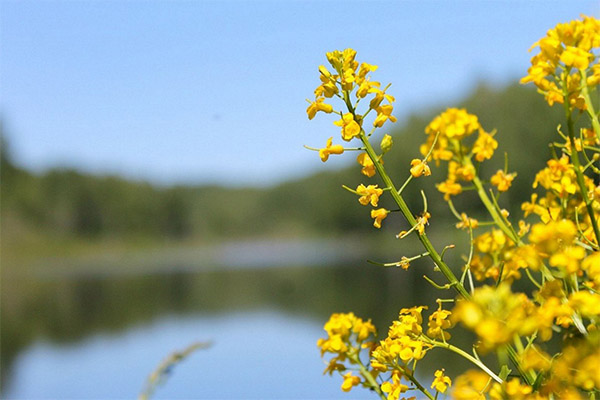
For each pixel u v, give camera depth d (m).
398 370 1.84
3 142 84.25
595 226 1.74
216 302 26.72
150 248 97.62
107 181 95.38
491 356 3.18
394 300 13.47
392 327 1.86
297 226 113.50
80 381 12.23
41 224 87.69
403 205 1.81
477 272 2.18
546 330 1.17
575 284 1.52
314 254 68.38
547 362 1.29
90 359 15.14
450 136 2.08
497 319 1.09
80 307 29.80
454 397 1.24
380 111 1.82
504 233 2.17
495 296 1.10
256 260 66.69
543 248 1.30
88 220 93.31
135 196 99.12
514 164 28.52
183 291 35.47
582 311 1.23
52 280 50.59
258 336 14.72
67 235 90.00
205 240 111.50
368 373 2.09
